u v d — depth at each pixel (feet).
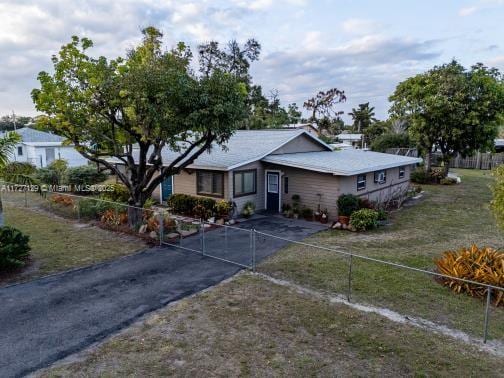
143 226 43.45
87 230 45.80
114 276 30.86
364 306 25.64
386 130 157.99
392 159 69.67
